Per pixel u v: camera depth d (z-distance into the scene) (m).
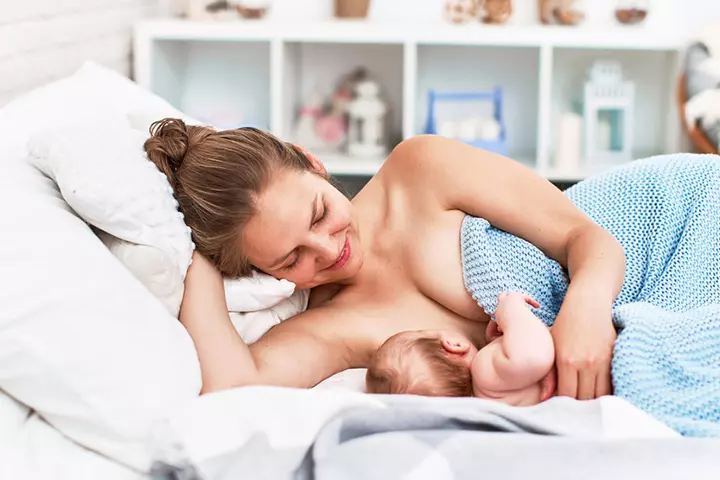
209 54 3.66
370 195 1.54
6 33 2.15
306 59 3.63
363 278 1.47
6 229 1.12
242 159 1.31
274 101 3.29
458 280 1.40
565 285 1.40
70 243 1.15
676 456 0.98
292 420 1.04
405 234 1.47
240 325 1.39
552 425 1.05
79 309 1.09
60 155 1.25
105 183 1.22
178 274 1.27
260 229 1.30
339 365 1.38
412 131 3.29
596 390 1.19
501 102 3.46
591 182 1.56
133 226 1.23
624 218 1.48
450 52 3.63
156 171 1.31
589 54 3.60
